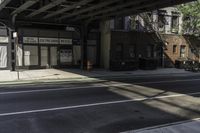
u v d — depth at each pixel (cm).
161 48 3491
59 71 2644
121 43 3148
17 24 2647
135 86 1753
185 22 3603
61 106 1120
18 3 2264
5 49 2617
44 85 1775
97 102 1210
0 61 2609
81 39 2941
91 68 2841
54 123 878
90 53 3102
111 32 3053
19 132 784
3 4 2158
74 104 1162
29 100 1243
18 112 1014
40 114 988
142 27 3309
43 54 2825
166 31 3506
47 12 2453
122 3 2089
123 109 1085
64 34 2922
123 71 2900
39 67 2811
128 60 3016
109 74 2556
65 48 2939
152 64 3172
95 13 2462
